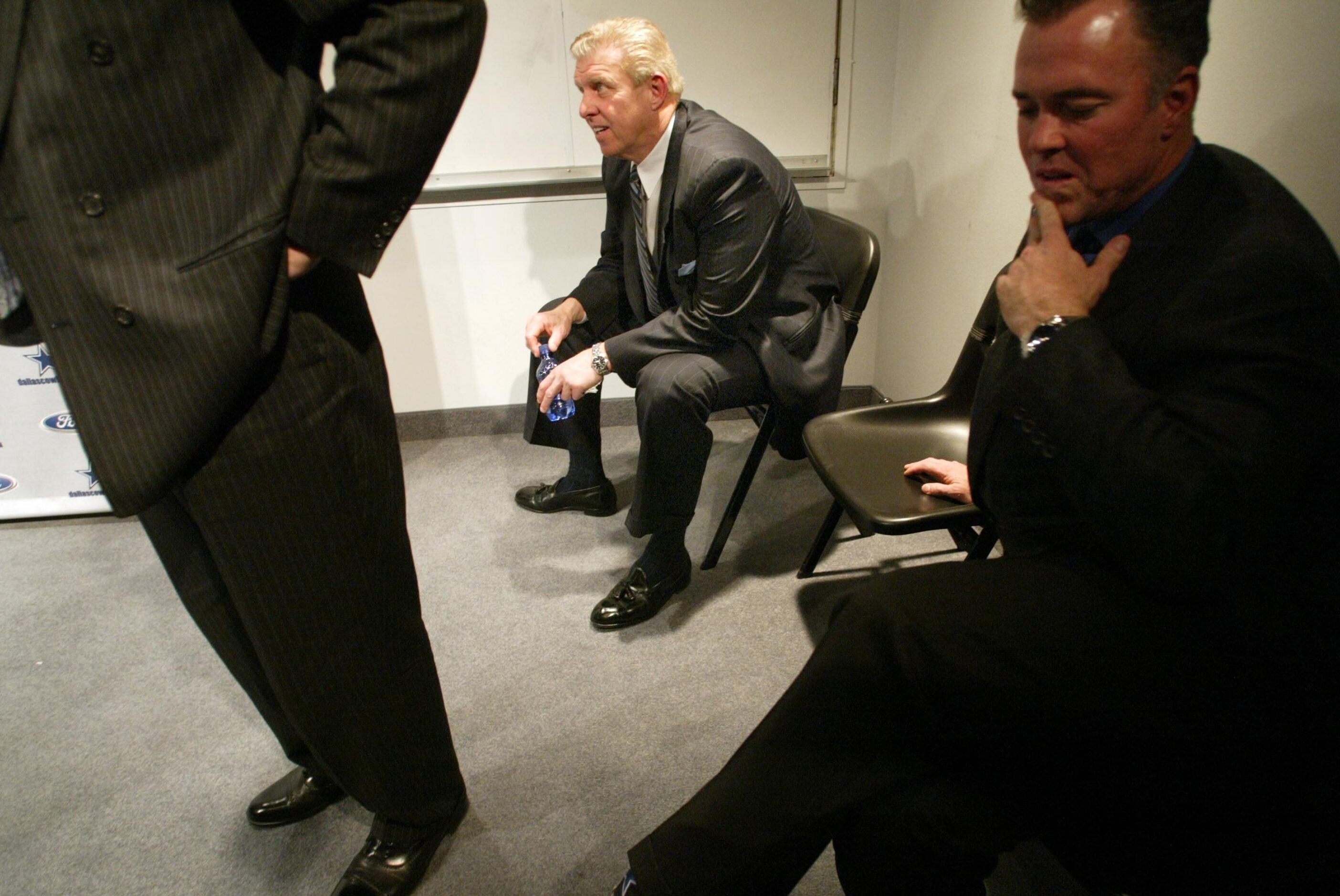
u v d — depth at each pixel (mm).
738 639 1706
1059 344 753
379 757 1109
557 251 2420
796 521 2115
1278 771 772
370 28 733
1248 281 686
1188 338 710
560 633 1759
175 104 729
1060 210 792
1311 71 1032
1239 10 1144
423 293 2457
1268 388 663
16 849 1341
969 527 1332
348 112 762
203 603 1071
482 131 2248
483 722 1530
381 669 1063
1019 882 1192
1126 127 721
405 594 1099
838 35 2189
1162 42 689
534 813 1345
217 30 731
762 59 2203
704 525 2117
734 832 868
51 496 2283
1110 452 709
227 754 1515
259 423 857
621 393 2666
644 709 1542
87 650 1799
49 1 667
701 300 1634
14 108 696
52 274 754
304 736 1070
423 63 749
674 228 1648
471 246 2400
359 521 981
